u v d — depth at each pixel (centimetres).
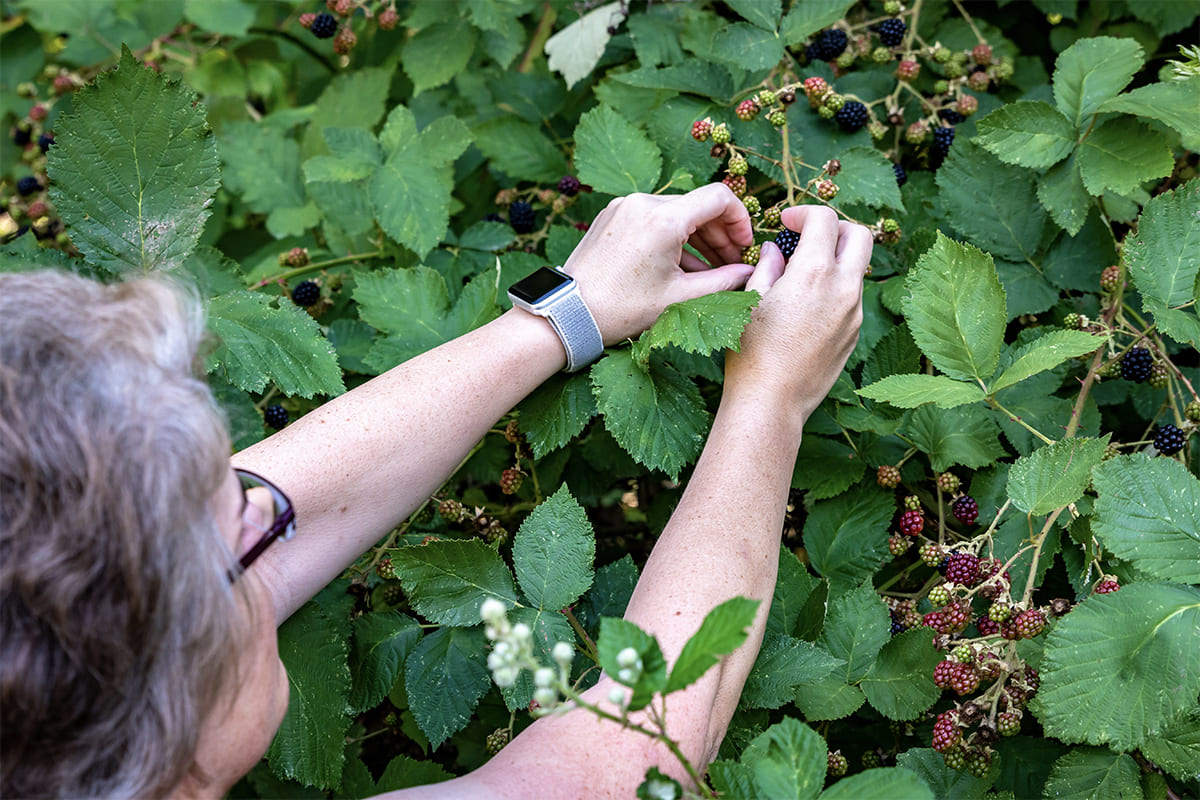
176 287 73
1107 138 126
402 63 184
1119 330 122
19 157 221
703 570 88
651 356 116
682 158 138
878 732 123
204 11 203
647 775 71
